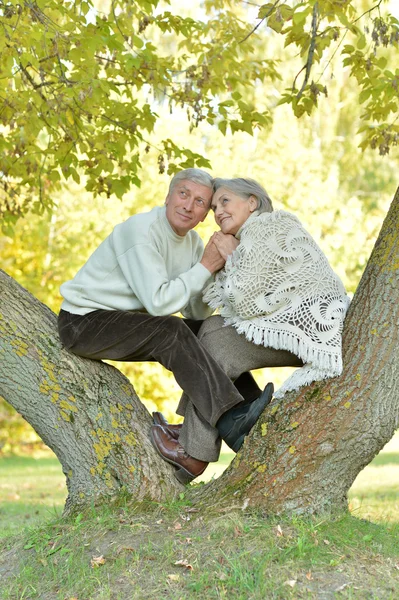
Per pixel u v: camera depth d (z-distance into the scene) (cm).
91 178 585
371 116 553
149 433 366
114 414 362
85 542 332
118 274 363
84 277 367
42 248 1329
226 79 566
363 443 325
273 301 334
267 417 338
